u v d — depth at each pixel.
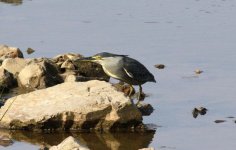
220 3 28.97
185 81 18.89
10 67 19.12
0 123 15.36
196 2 29.20
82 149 12.58
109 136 14.96
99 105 15.20
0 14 26.94
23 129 15.25
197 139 14.63
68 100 15.38
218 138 14.67
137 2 29.14
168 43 22.83
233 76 19.28
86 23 25.59
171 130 15.30
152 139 14.73
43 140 14.66
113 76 17.11
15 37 23.56
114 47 22.28
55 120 15.16
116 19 26.20
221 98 17.48
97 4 28.72
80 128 15.25
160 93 17.95
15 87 18.48
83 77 18.75
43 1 29.30
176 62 20.69
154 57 21.20
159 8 28.05
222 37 23.58
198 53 21.62
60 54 20.66
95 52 21.70
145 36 23.67
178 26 25.16
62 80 18.73
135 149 14.19
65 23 25.59
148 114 16.42
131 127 15.40
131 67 16.95
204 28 24.84
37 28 24.81
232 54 21.48
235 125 15.53
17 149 14.02
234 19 26.20
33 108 15.35
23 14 26.95
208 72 19.70
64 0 29.50
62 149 12.66
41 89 16.98
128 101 15.23
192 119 16.02
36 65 18.52
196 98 17.52
